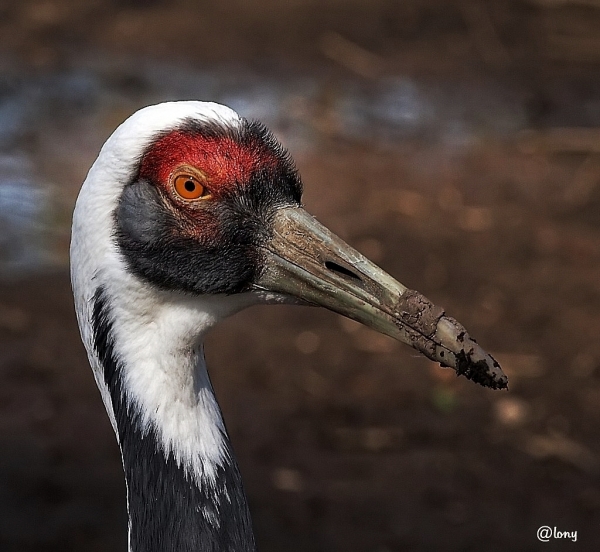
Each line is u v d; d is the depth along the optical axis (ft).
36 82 66.18
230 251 20.17
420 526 34.88
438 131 63.36
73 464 37.04
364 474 37.37
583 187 58.34
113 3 78.07
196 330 20.07
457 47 73.31
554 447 39.06
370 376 43.06
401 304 19.95
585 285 49.26
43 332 44.65
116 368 19.89
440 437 39.50
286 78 68.33
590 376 43.14
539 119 65.10
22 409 39.91
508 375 43.11
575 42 74.02
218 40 73.31
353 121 63.77
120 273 19.70
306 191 56.13
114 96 65.00
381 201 55.88
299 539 34.01
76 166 56.90
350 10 77.71
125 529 34.06
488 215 55.26
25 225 51.49
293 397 41.52
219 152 19.99
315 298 20.39
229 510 20.07
